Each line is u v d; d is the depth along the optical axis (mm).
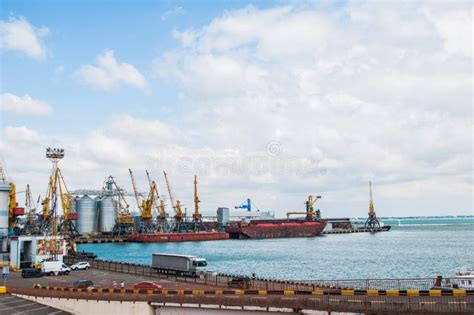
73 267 110625
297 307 51188
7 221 128625
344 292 53156
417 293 50500
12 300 72625
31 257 119125
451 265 181625
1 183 129375
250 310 54188
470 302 44812
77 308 65438
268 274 156250
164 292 63281
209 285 74375
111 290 66750
